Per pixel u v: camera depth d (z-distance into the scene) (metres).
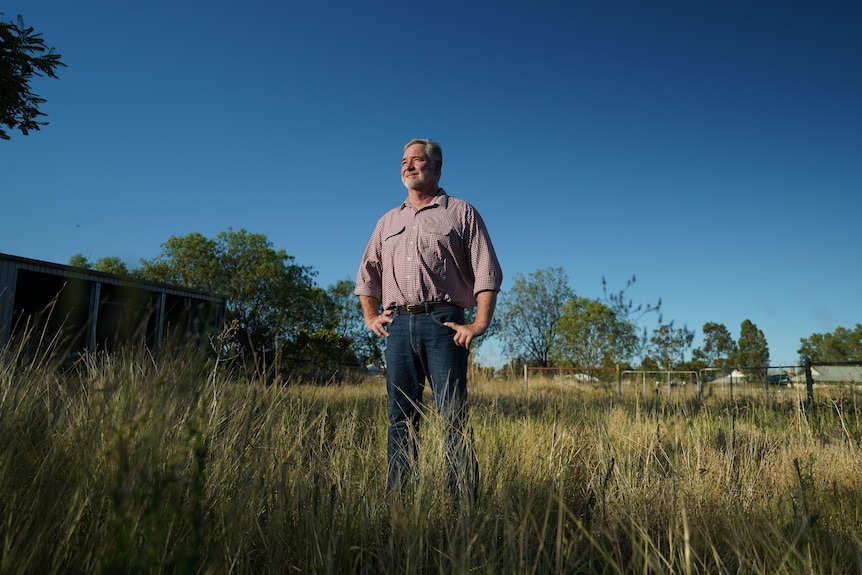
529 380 13.45
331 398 5.76
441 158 3.21
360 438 3.68
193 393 1.53
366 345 38.09
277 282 34.50
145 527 1.30
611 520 2.20
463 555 1.70
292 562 1.82
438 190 3.20
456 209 3.07
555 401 7.71
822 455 3.56
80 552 1.42
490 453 3.18
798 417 4.67
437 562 1.84
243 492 1.82
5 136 9.87
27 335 2.39
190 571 1.32
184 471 1.71
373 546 1.83
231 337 2.34
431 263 2.97
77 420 1.88
